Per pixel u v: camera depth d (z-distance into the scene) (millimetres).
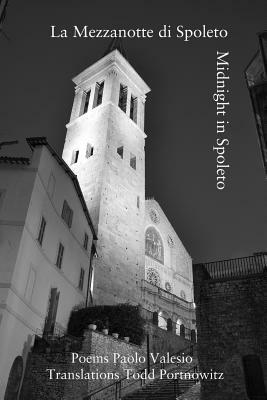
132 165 50312
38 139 22781
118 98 52375
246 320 16906
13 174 21156
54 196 24484
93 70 58031
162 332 29344
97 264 36250
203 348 16953
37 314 21016
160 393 19281
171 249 53594
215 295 17984
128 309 26750
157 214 53500
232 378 15859
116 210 42094
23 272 19234
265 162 17750
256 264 19125
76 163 46688
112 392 20969
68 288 26266
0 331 16562
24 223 19469
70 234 27562
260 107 17750
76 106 55719
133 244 42594
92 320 24984
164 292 45062
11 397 17828
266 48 18312
